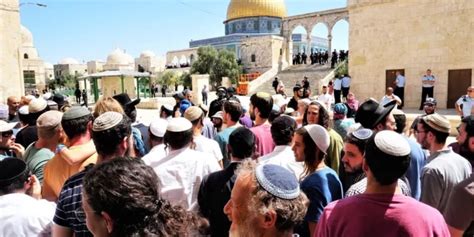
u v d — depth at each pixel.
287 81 36.25
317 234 2.28
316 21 43.09
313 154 3.05
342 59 36.09
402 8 17.80
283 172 1.63
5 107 5.92
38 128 3.52
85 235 2.14
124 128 2.42
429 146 3.46
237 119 4.85
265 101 4.70
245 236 1.58
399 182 2.80
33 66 57.88
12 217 2.28
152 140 4.05
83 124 2.89
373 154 2.04
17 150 4.10
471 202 2.35
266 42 45.03
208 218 2.99
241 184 1.63
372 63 19.12
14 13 19.28
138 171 1.49
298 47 60.00
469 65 15.77
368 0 19.00
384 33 18.56
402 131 4.49
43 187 2.95
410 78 17.72
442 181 3.00
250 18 59.97
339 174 3.93
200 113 4.46
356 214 2.03
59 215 2.22
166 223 1.45
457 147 4.12
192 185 3.19
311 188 2.84
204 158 3.36
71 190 2.22
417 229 1.90
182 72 53.91
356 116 4.03
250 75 42.06
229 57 45.34
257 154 3.66
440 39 16.62
